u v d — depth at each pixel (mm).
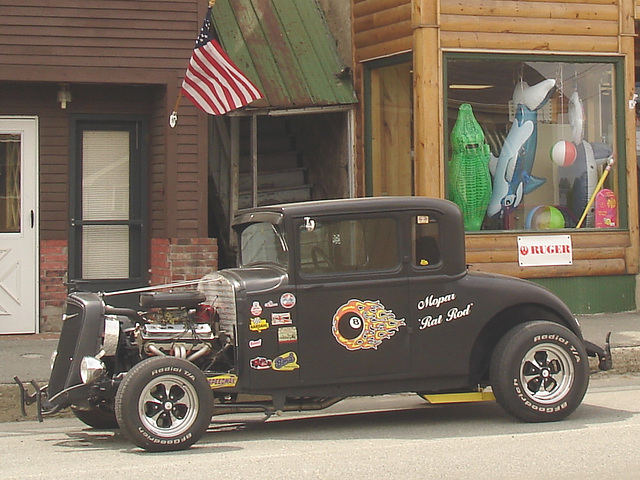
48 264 15195
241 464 8391
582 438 9250
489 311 9930
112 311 9531
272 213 9805
